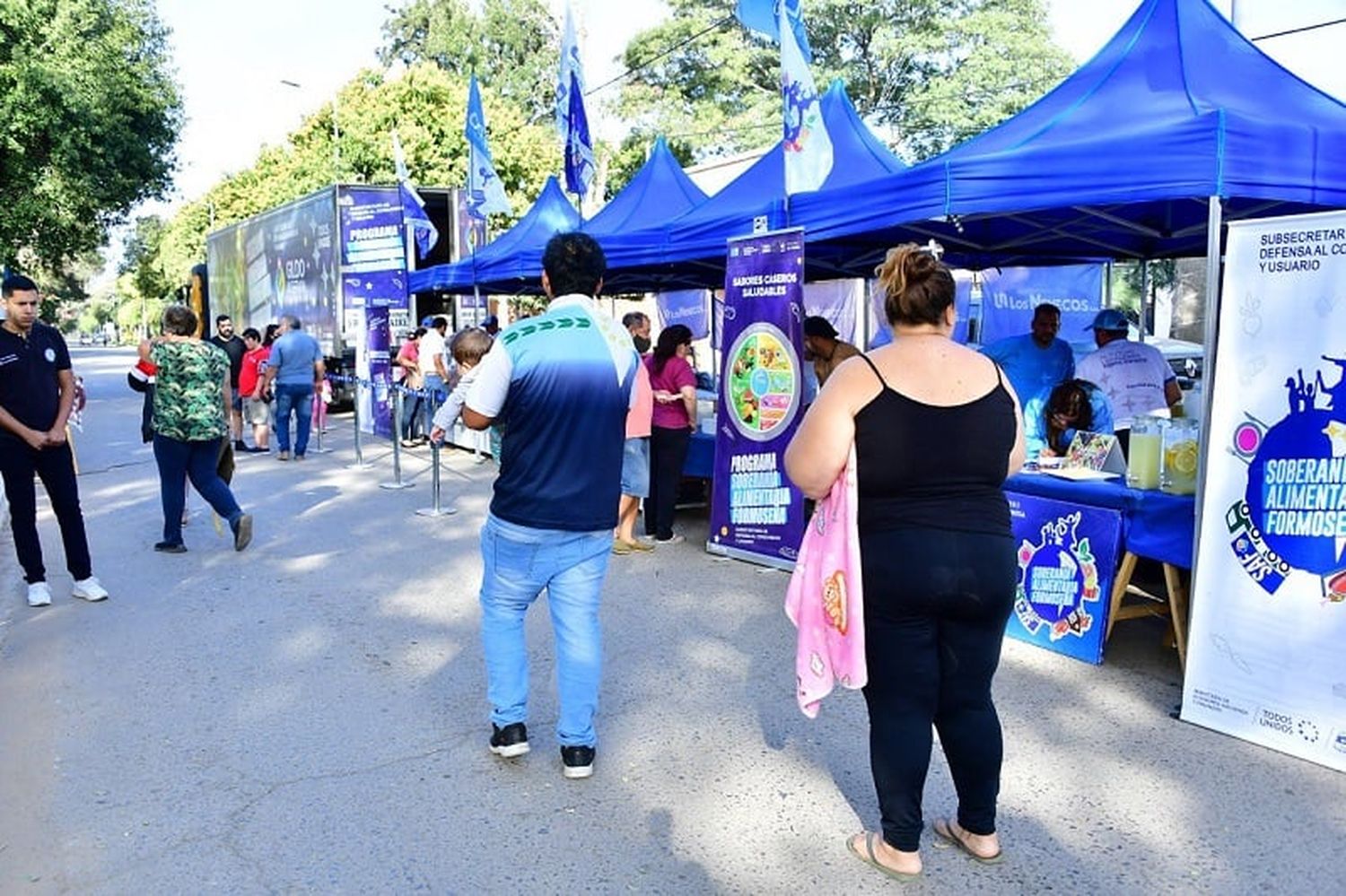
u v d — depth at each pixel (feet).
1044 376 23.70
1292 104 16.67
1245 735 13.79
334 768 13.12
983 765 10.48
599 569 12.57
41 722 14.61
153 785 12.63
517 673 13.07
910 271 9.89
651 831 11.54
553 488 12.07
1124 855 10.93
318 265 59.52
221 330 45.52
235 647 17.95
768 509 23.93
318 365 43.55
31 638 18.45
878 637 9.93
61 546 26.00
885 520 9.73
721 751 13.66
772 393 23.61
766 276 23.40
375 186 56.90
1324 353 13.00
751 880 10.52
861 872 10.66
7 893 10.24
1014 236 27.96
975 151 17.89
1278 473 13.43
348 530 28.12
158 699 15.49
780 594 21.57
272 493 34.06
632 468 24.91
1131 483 16.70
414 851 11.09
